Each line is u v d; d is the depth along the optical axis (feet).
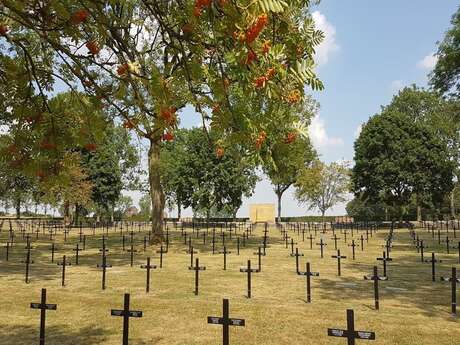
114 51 11.16
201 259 69.82
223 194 193.88
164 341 27.58
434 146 169.68
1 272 55.01
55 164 12.64
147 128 11.00
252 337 28.22
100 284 46.75
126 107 11.61
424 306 36.96
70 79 12.56
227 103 10.13
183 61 10.36
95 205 198.18
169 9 10.62
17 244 97.19
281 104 10.23
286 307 36.14
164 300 38.50
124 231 154.92
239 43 8.66
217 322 21.07
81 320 32.24
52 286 45.55
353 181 180.34
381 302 38.42
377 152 173.37
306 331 29.48
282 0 8.42
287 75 9.94
